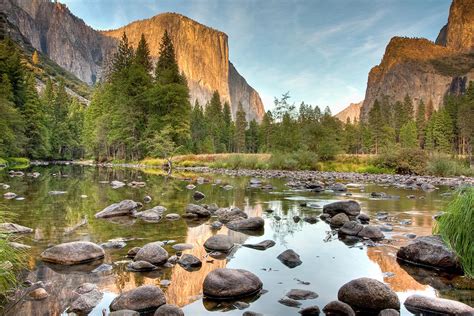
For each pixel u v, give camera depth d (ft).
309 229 28.04
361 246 22.77
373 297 13.52
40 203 37.88
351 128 290.15
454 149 284.61
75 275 16.53
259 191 56.13
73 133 256.52
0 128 137.39
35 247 21.09
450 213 19.24
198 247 22.06
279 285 15.75
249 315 12.46
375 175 106.11
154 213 31.99
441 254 18.33
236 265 18.53
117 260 19.02
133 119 170.81
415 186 70.23
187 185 63.46
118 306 12.94
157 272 17.24
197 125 257.34
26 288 14.79
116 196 45.91
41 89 456.45
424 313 12.98
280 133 147.54
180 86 173.37
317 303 13.82
